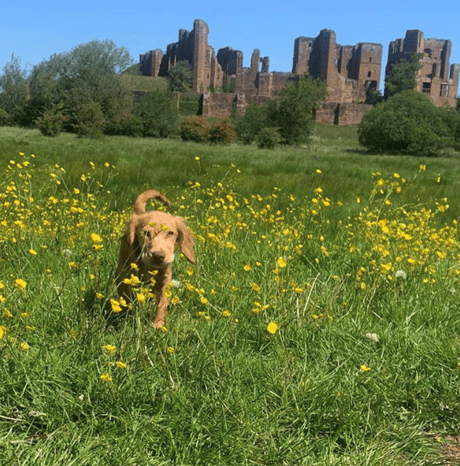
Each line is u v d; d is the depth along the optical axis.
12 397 2.61
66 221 5.71
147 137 57.38
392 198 11.40
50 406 2.62
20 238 4.96
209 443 2.55
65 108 57.44
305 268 5.21
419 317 4.03
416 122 45.56
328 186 13.38
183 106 89.19
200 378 2.97
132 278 2.97
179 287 4.03
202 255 4.71
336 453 2.55
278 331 3.50
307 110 52.94
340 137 72.56
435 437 2.72
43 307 3.54
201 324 3.62
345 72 119.38
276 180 13.97
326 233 6.64
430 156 45.53
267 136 44.91
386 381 3.11
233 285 4.27
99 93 57.47
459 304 4.32
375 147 47.91
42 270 4.42
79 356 3.03
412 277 4.57
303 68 122.31
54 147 24.62
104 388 2.71
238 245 5.47
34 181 8.20
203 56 115.88
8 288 3.43
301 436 2.58
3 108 61.53
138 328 3.04
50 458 2.23
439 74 118.88
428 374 3.28
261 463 2.42
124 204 8.30
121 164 14.27
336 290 4.35
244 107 81.62
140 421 2.58
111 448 2.37
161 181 12.18
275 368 3.18
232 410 2.73
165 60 133.88
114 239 5.41
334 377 3.09
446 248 5.71
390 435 2.70
